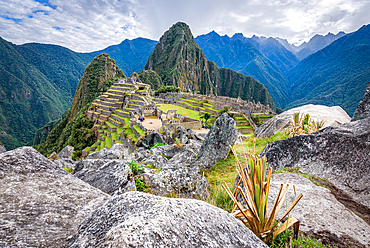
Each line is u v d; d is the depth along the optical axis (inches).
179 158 350.6
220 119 328.2
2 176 86.0
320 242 91.7
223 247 50.1
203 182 198.7
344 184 135.3
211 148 318.3
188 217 54.6
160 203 56.6
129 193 64.7
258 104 2277.3
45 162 109.1
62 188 95.8
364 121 155.6
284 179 150.9
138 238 41.1
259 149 373.4
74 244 53.4
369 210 114.7
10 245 56.5
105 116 2297.0
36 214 73.8
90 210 86.9
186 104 2876.5
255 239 61.9
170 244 43.0
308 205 117.5
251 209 87.4
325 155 156.6
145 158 359.6
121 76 6328.7
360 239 93.0
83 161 239.5
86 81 5324.8
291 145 181.6
